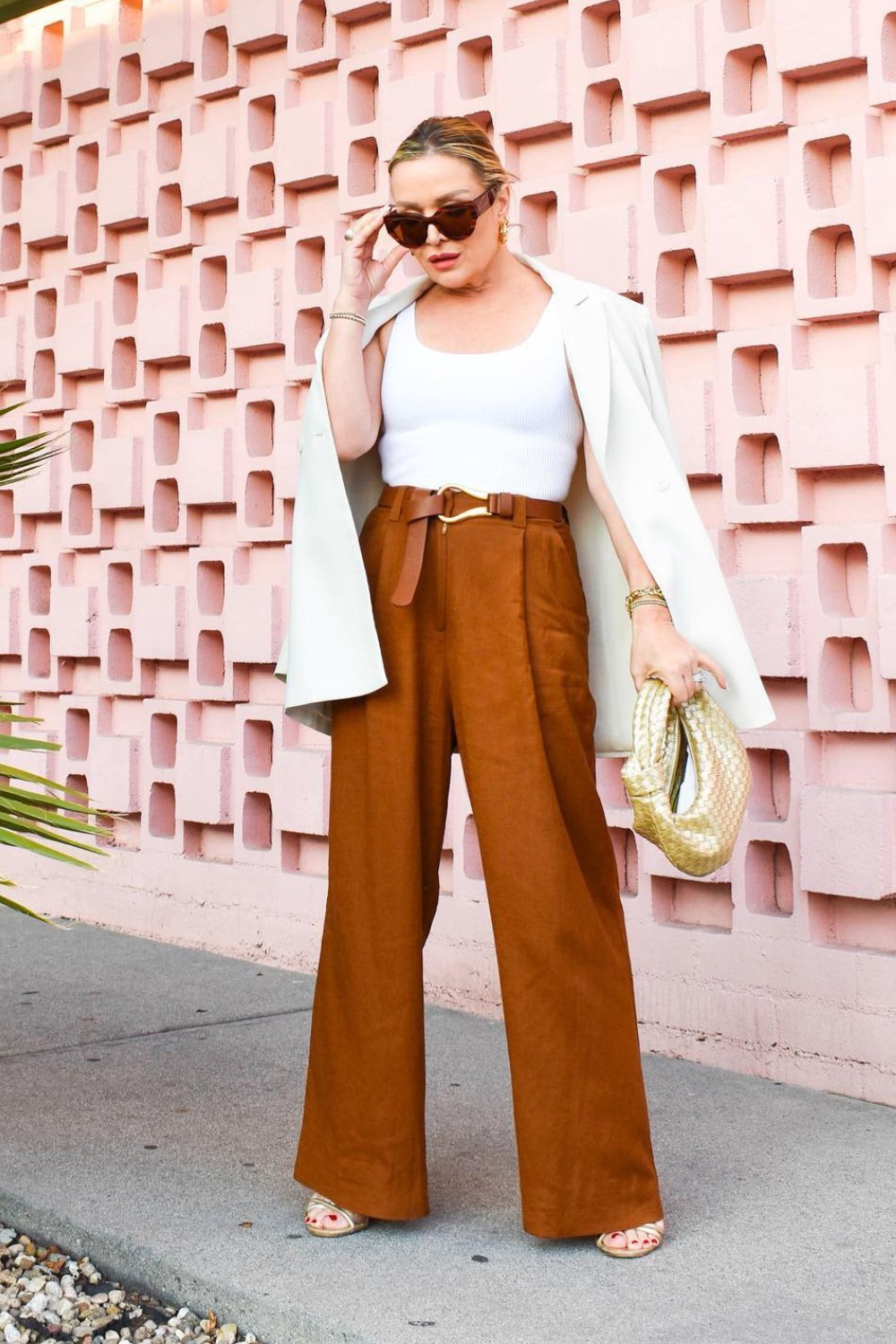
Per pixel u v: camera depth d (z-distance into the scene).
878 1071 3.24
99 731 5.08
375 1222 2.62
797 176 3.32
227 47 4.62
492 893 2.47
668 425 2.60
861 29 3.21
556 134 3.85
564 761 2.50
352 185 4.23
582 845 2.55
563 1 3.79
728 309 3.52
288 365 4.35
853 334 3.32
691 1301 2.29
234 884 4.60
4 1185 2.78
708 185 3.47
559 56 3.73
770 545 3.46
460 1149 2.96
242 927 4.57
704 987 3.53
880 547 3.21
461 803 3.98
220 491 4.55
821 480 3.37
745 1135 3.04
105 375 5.00
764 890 3.50
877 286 3.23
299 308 4.34
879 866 3.20
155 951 4.69
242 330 4.48
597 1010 2.47
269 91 4.41
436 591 2.49
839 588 3.35
